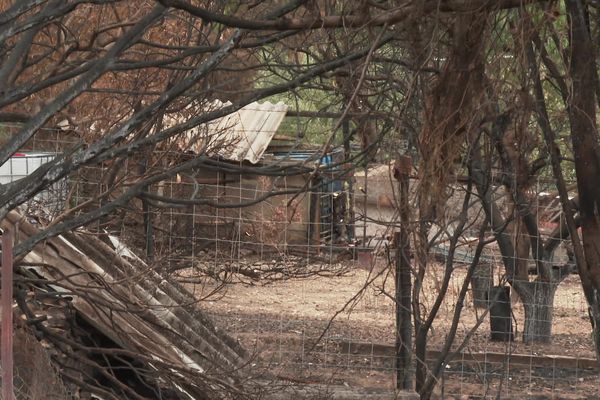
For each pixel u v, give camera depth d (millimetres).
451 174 9758
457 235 10758
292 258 18656
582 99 9297
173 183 15562
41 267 11562
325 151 8156
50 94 14375
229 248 17500
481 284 17031
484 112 9758
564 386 15688
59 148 15711
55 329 11484
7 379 5387
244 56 12219
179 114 12703
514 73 9047
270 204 18359
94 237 12453
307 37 10422
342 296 23328
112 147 9516
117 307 11461
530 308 18375
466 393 14703
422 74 9453
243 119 26500
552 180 13727
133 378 12320
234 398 11750
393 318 20703
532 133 11602
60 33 11922
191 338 12469
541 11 8898
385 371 15508
